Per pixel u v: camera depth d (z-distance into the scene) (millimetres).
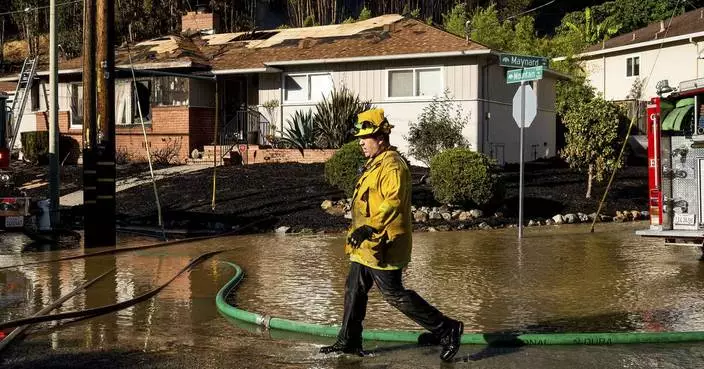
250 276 9961
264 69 26047
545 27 61781
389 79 24844
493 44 36500
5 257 12273
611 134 17703
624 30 50844
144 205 18734
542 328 6852
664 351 5992
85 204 13445
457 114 22875
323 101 24594
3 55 51688
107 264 11281
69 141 29031
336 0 47406
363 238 5504
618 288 8867
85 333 6773
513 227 16172
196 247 13320
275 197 18516
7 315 7633
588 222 17250
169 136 27234
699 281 9328
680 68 35406
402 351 6066
